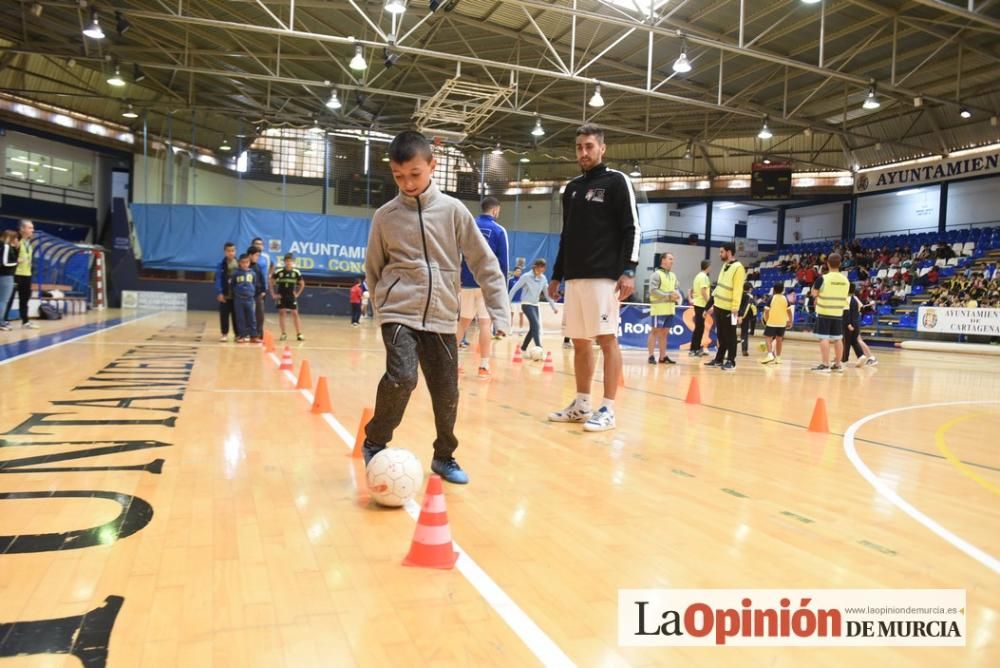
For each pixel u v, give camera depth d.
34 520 2.15
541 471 3.05
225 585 1.72
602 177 4.12
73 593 1.64
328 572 1.83
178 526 2.15
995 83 19.16
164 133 23.30
